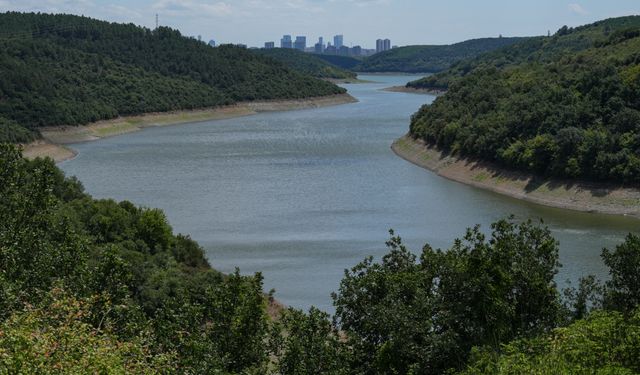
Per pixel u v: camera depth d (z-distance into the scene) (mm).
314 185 96188
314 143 145750
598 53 116375
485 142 98750
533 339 24578
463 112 118312
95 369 19016
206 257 61750
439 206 81812
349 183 97688
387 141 147750
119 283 27297
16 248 28281
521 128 96312
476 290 26875
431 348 25922
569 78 103875
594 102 92688
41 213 30781
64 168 113438
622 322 24719
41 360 18672
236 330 25344
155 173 107938
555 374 22078
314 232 70125
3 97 154000
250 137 159500
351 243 65938
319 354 25234
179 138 160250
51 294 23141
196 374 22906
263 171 109125
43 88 167375
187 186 96062
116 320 24812
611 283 30812
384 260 30938
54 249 28953
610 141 82500
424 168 111875
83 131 159250
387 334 26719
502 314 26656
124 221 56781
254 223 74125
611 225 71125
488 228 70438
